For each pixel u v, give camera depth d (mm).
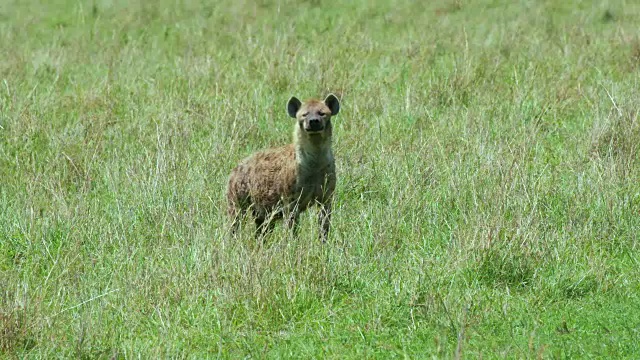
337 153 22891
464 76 28594
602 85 26953
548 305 15805
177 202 20031
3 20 44906
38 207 19938
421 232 18719
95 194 21391
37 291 16234
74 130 25141
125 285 16562
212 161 22250
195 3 45719
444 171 21406
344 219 19250
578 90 27250
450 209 19719
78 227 19109
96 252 18219
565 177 20984
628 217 18688
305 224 19141
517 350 14070
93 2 46625
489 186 19812
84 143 24078
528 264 16891
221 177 21562
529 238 17344
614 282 16406
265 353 14453
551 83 28203
